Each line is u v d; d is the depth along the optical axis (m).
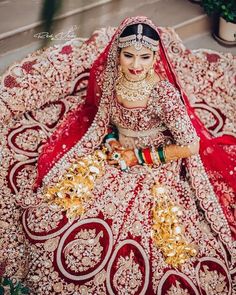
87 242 1.69
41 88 2.20
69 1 2.41
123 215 1.75
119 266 1.68
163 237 1.74
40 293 1.67
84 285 1.66
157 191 1.80
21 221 1.86
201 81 2.37
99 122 1.85
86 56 2.29
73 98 2.25
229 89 2.37
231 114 2.29
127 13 2.58
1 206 1.91
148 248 1.73
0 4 2.43
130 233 1.73
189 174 1.90
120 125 1.80
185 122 1.70
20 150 2.06
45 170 1.88
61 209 1.74
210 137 1.93
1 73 2.33
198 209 1.92
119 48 1.63
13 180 1.97
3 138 2.08
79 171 1.82
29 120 2.16
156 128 1.78
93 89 1.89
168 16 2.66
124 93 1.68
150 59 1.63
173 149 1.77
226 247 1.86
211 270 1.77
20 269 1.80
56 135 1.95
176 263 1.72
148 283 1.68
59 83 2.23
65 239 1.69
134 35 1.57
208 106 2.31
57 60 2.25
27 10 2.41
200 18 2.69
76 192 1.76
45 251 1.69
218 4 2.50
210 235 1.85
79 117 1.95
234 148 2.04
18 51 2.40
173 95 1.67
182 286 1.70
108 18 2.54
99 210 1.74
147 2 2.66
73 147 1.88
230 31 2.62
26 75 2.19
